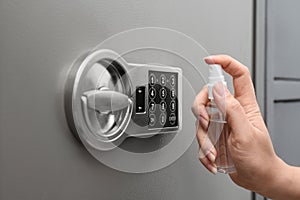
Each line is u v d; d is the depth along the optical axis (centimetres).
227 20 61
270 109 76
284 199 50
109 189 42
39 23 36
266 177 48
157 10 48
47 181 36
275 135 81
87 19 40
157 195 48
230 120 44
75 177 39
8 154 34
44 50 36
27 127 35
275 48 81
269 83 76
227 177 60
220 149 46
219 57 48
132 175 45
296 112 88
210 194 57
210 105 44
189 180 53
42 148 36
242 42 65
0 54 33
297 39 89
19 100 35
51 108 37
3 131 34
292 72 87
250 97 50
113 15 42
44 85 36
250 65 69
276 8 80
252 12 69
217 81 44
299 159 91
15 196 34
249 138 45
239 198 63
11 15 34
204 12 56
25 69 35
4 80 34
